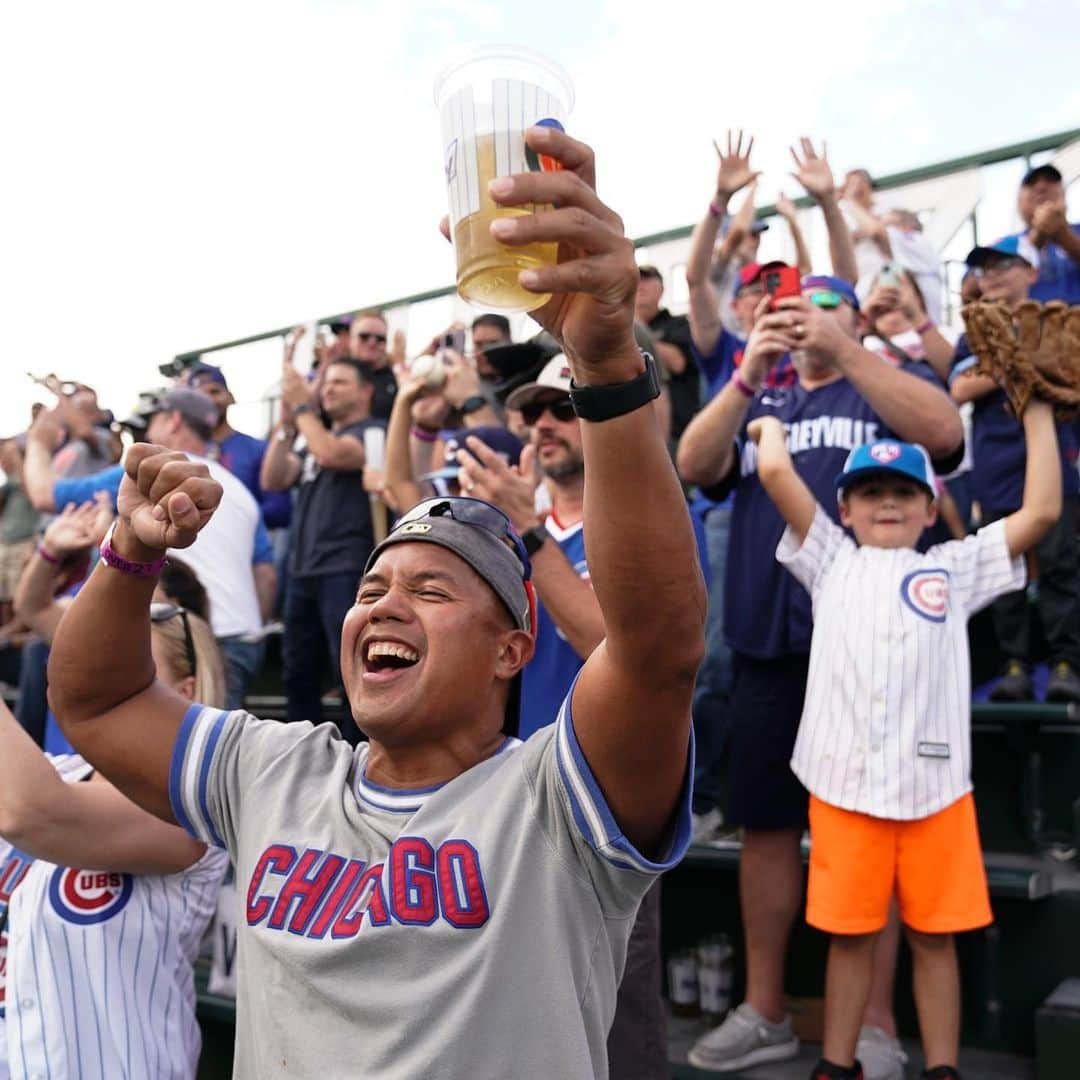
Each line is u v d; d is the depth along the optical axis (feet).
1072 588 10.36
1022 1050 8.71
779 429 8.88
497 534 4.17
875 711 7.77
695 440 9.36
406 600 3.98
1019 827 9.93
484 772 3.87
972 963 8.97
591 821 3.43
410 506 10.23
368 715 3.89
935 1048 7.47
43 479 16.35
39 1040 5.06
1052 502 8.29
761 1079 8.04
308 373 18.03
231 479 12.82
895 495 8.42
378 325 16.01
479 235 2.78
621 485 3.04
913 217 16.17
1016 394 8.56
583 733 3.46
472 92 2.84
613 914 3.61
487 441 8.92
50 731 9.96
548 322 3.04
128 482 4.16
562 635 7.03
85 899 5.27
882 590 8.07
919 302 13.82
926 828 7.63
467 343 16.42
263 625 14.97
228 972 9.57
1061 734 9.89
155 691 4.54
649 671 3.23
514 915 3.43
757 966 8.64
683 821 3.54
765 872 8.71
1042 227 12.63
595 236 2.63
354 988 3.43
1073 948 8.59
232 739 4.39
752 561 9.20
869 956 7.58
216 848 5.59
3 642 17.25
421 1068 3.24
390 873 3.54
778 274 9.03
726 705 10.60
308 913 3.64
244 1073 3.78
